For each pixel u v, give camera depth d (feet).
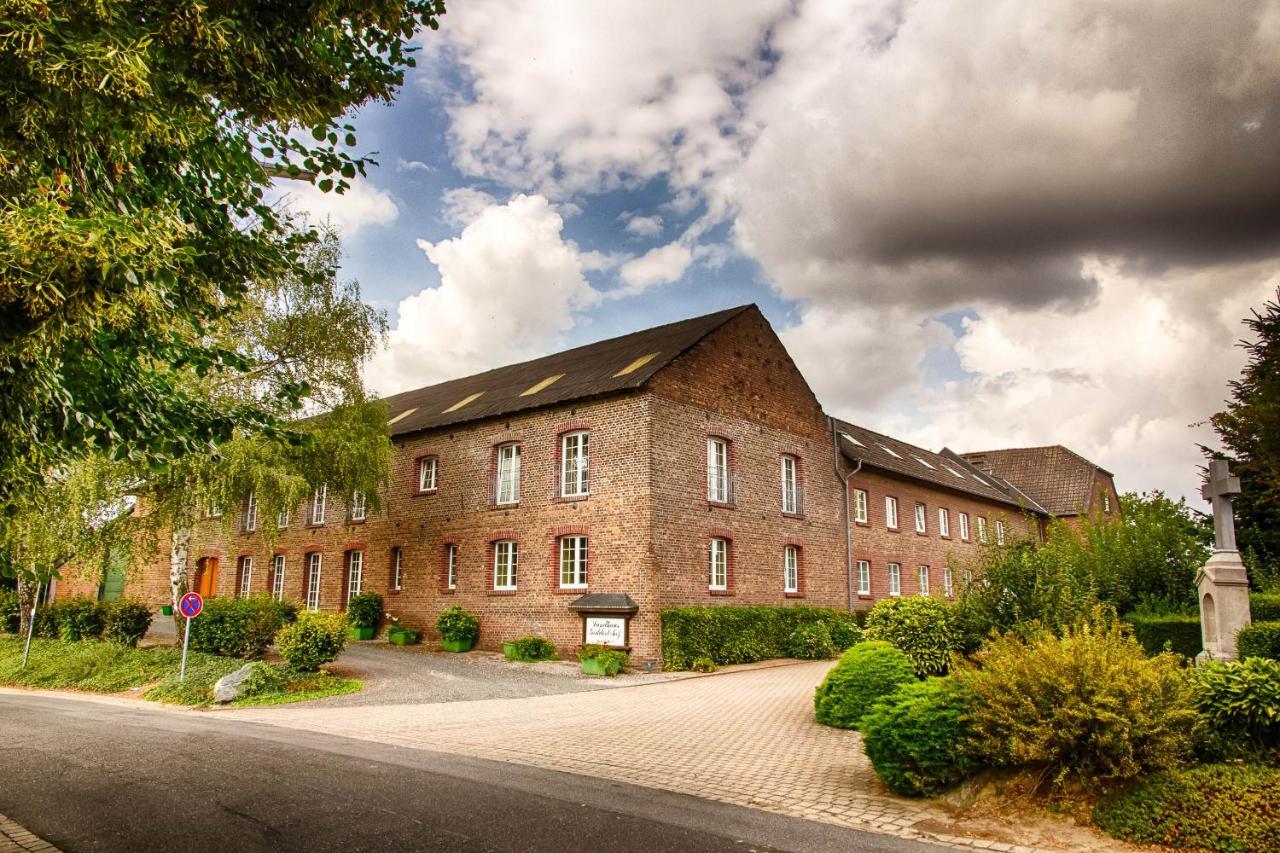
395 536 80.28
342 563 85.15
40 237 11.27
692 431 66.08
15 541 49.42
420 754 29.81
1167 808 19.31
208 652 58.29
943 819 21.54
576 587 63.77
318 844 18.99
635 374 64.69
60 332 12.12
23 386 13.99
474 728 35.65
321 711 41.88
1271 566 51.03
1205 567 33.09
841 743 31.73
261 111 18.07
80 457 17.80
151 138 15.35
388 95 20.81
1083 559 48.93
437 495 77.05
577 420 66.64
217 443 20.43
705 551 65.57
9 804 22.62
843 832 20.36
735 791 24.54
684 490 64.23
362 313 62.34
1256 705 21.15
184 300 19.07
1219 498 33.30
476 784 24.84
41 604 78.54
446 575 74.64
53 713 42.37
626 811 21.98
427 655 66.13
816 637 66.90
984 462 147.33
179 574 60.85
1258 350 56.44
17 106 12.54
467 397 85.51
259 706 44.34
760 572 71.20
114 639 64.03
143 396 18.21
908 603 39.11
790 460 79.61
